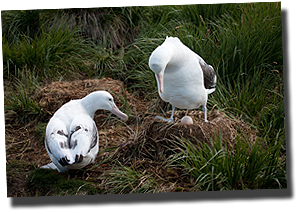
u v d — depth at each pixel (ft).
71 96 15.76
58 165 11.18
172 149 11.34
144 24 20.47
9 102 15.66
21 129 14.93
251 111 14.03
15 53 17.81
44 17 20.39
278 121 13.26
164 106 15.43
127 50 20.49
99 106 12.04
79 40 19.56
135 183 11.12
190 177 11.14
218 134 11.47
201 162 10.66
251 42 15.34
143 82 16.96
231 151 10.66
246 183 10.60
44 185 11.14
